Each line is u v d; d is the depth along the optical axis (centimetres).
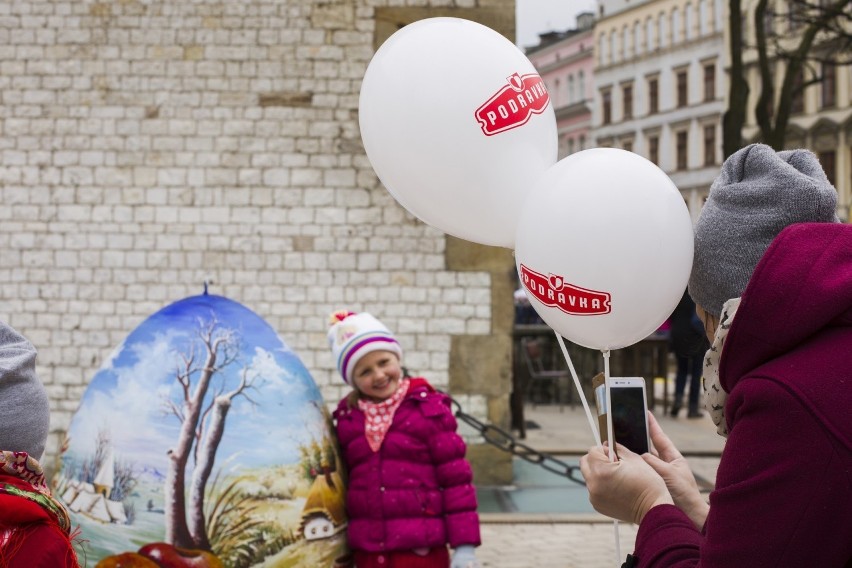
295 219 771
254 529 304
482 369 764
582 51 5144
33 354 198
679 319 870
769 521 125
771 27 2103
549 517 652
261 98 774
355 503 338
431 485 341
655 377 1298
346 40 777
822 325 131
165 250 768
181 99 773
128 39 773
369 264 770
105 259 766
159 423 307
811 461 124
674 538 151
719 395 148
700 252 159
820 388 127
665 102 4616
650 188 187
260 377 320
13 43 771
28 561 178
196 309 333
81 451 312
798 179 149
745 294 136
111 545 300
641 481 167
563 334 204
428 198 233
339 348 357
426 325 767
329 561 322
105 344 764
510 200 228
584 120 5159
